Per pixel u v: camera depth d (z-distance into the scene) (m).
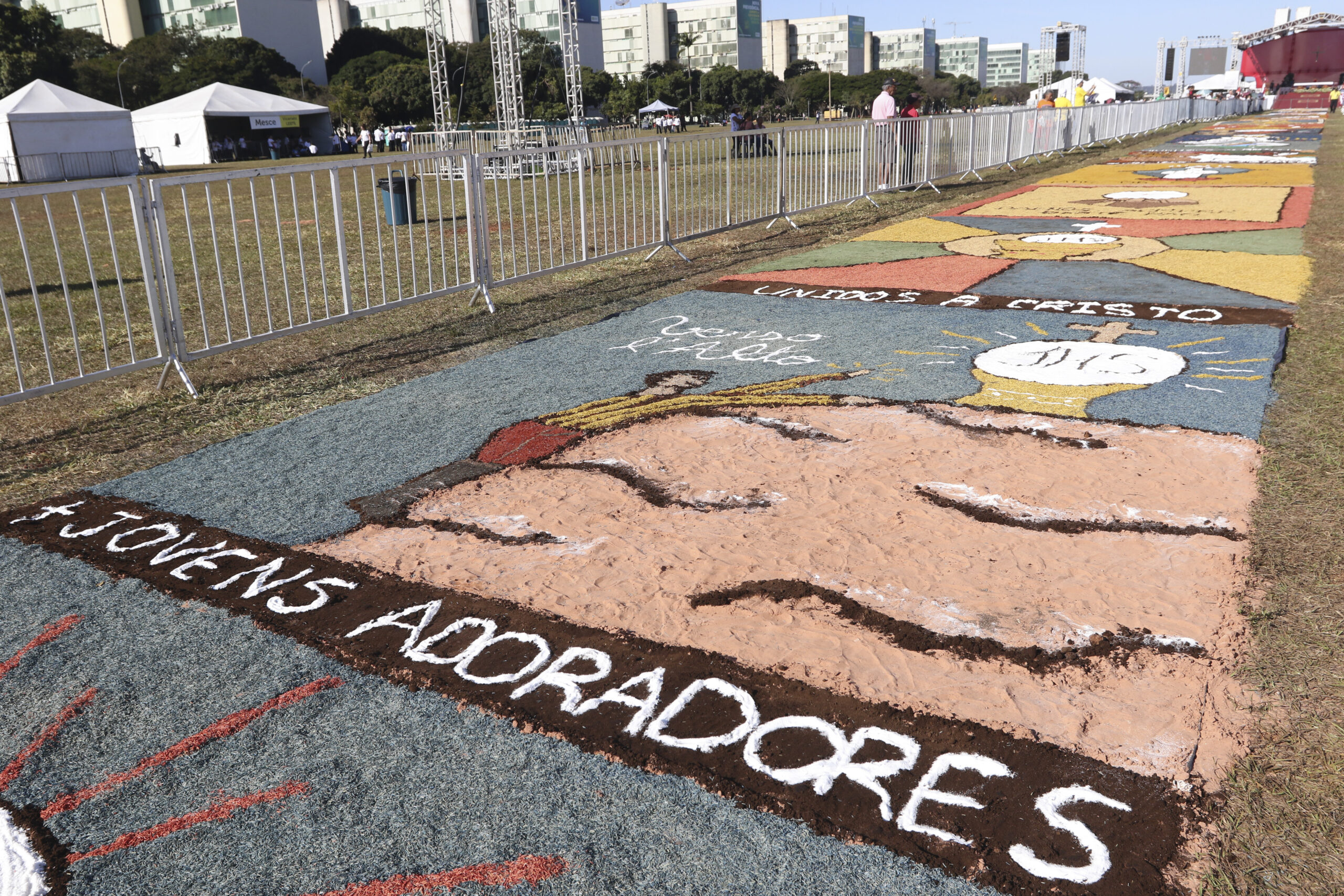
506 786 2.08
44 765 2.21
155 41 70.38
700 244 10.41
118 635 2.74
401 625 2.74
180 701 2.42
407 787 2.09
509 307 7.40
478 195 7.13
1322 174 15.55
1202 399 4.47
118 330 7.14
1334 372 4.81
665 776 2.10
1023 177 16.97
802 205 11.53
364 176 24.80
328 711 2.36
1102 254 8.86
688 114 78.75
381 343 6.38
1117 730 2.19
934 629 2.61
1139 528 3.17
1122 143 25.72
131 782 2.14
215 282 9.07
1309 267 7.75
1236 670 2.38
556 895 1.79
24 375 5.90
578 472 3.88
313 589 2.97
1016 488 3.54
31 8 66.94
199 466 4.11
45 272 10.30
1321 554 2.92
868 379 5.07
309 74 85.88
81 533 3.46
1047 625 2.61
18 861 1.92
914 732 2.20
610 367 5.48
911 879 1.80
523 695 2.40
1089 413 4.36
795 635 2.61
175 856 1.93
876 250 9.53
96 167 33.56
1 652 2.68
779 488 3.63
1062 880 1.78
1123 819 1.93
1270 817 1.92
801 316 6.66
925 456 3.91
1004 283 7.58
